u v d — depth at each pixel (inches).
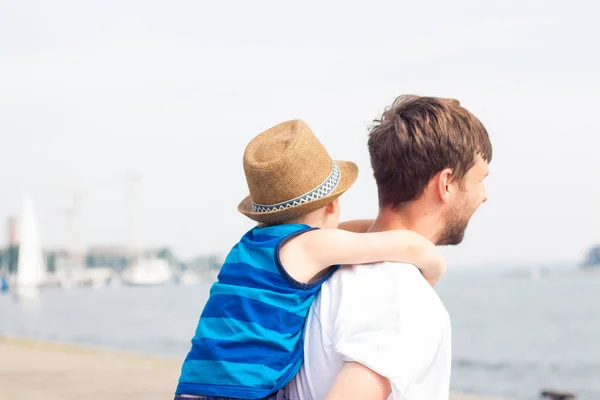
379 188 70.7
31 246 3171.8
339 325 62.1
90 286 4613.7
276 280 66.1
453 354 1053.2
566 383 739.4
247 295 66.2
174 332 1425.9
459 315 1979.6
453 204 68.6
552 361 953.5
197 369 65.7
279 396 63.9
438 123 66.8
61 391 271.3
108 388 280.4
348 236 66.7
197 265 5147.6
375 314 60.9
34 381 297.6
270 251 67.2
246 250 69.5
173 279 5098.4
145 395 264.7
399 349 59.4
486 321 1765.5
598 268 5506.9
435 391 62.0
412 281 63.7
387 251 65.7
